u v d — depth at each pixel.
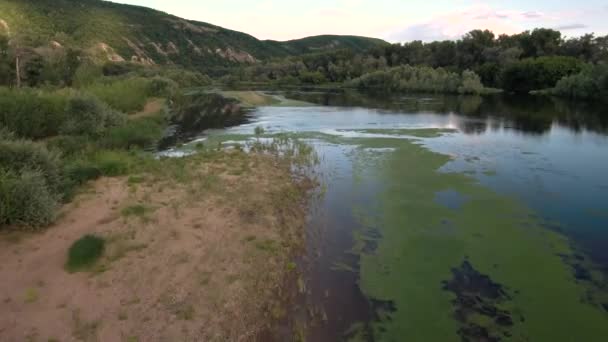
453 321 6.55
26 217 8.42
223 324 6.05
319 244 8.98
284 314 6.53
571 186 12.99
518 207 11.14
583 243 9.10
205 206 10.17
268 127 25.52
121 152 15.75
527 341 6.11
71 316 5.98
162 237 8.43
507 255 8.56
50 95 21.73
